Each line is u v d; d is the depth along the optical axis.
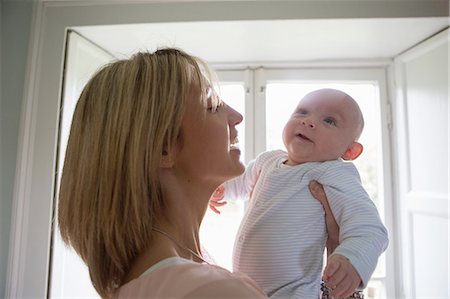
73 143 0.54
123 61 0.58
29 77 1.04
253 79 1.36
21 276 0.97
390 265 1.27
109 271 0.50
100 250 0.50
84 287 1.12
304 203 0.73
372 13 1.03
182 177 0.57
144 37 1.14
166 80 0.54
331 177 0.74
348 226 0.68
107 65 0.59
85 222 0.50
